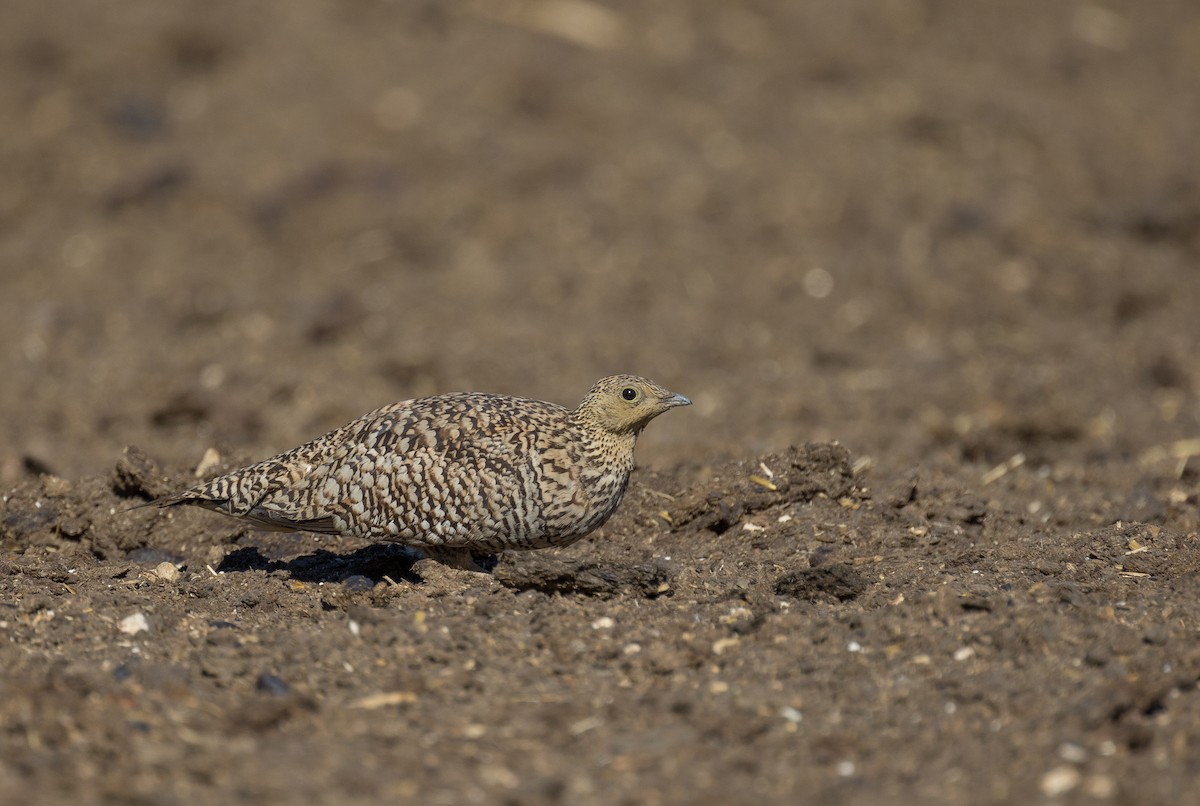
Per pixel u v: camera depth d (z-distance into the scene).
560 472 9.19
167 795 6.71
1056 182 23.09
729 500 10.70
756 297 19.80
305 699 7.74
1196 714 7.37
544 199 22.89
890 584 9.43
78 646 8.47
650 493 10.88
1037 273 20.09
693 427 15.47
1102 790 6.79
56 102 25.52
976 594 9.02
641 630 8.71
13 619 8.75
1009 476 12.46
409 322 19.23
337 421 15.49
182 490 10.73
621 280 20.34
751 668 8.28
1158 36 29.31
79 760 7.04
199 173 23.66
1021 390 16.22
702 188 22.98
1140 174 23.33
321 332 18.62
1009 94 25.86
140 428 15.23
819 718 7.69
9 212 22.67
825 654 8.41
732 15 29.30
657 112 25.58
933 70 26.94
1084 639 8.36
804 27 28.72
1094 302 19.38
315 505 9.20
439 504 9.05
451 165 23.75
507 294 20.09
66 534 10.69
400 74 26.50
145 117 25.06
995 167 23.58
